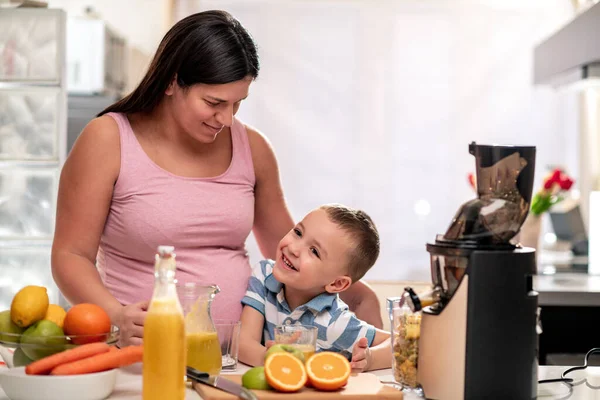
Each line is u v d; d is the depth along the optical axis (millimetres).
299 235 1904
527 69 6383
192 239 1977
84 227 1912
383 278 6387
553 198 4262
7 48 3297
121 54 5504
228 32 1807
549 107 6383
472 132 6406
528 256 1448
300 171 6406
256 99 6383
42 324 1435
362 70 6395
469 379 1418
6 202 3289
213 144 2025
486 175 1470
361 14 6375
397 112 6402
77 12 6020
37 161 3299
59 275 1874
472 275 1415
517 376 1431
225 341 1661
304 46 6359
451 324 1433
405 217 6414
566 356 3014
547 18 6363
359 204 6414
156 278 1296
